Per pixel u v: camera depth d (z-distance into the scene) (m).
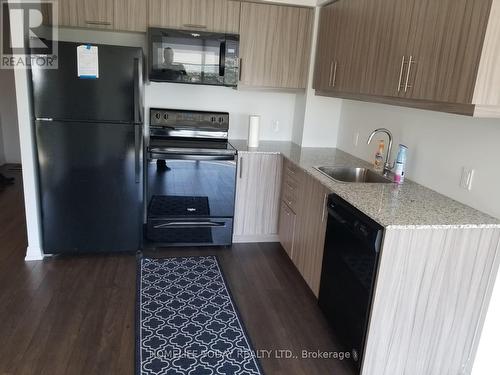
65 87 2.82
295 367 2.13
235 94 3.83
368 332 1.92
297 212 3.01
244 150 3.38
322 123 3.73
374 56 2.45
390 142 2.73
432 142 2.42
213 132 3.71
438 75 1.86
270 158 3.42
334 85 3.06
